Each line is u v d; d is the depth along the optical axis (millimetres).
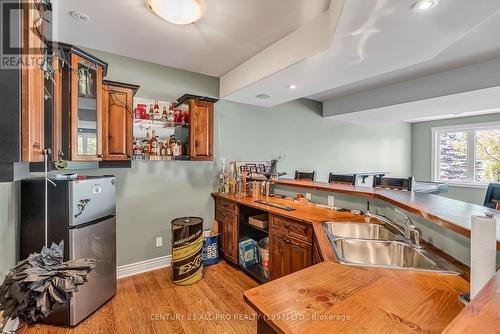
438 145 5891
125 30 2141
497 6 1382
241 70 2867
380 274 1053
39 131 1063
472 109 3967
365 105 4012
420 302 847
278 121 4039
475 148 5297
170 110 2938
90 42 2352
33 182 1863
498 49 2531
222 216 3090
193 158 2846
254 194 3006
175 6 1729
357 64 2166
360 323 740
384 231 1748
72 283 813
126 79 2686
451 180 5652
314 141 4582
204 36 2246
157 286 2455
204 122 2924
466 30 1625
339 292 910
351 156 5184
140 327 1858
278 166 4043
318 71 2334
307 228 1910
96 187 2008
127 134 2375
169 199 2963
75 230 1818
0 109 868
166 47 2457
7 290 768
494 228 800
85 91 2000
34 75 965
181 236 2480
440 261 1188
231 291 2365
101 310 2053
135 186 2744
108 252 2150
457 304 836
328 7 1822
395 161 6031
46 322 1865
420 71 3160
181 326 1873
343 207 2338
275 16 1937
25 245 1866
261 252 2668
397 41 1766
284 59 2260
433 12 1438
